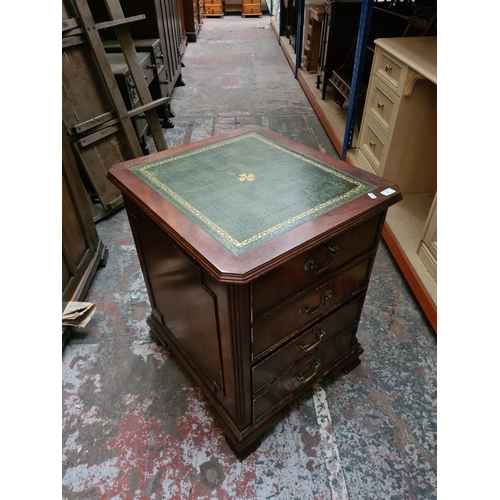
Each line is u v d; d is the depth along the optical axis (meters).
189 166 1.13
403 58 1.66
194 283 0.93
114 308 1.61
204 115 3.50
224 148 1.25
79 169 2.16
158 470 1.08
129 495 1.03
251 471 1.08
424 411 1.22
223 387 1.05
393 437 1.15
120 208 2.26
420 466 1.08
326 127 3.16
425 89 1.72
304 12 4.16
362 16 2.12
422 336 1.47
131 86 2.33
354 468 1.08
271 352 0.98
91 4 2.89
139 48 2.84
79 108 1.90
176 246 0.91
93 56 1.91
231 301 0.79
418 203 2.01
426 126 1.84
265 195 0.98
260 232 0.83
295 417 1.21
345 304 1.13
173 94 3.99
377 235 1.05
